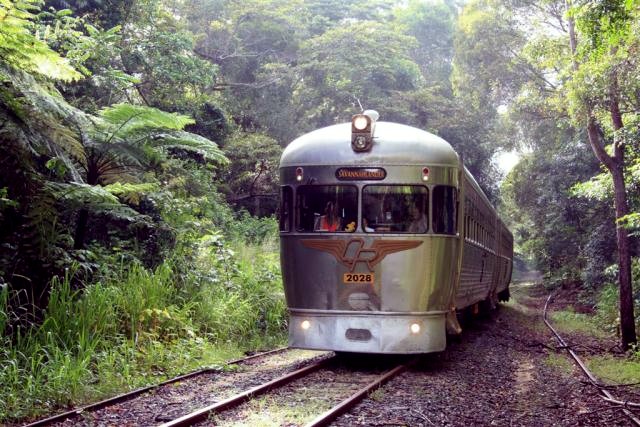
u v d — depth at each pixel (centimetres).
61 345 826
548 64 1481
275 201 2630
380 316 923
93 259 1038
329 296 938
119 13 1661
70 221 1176
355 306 928
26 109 882
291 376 852
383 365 980
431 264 934
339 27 3112
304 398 755
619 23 915
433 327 939
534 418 720
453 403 759
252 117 2789
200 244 1301
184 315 1055
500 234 1958
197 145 1127
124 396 723
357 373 917
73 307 881
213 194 1742
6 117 841
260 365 995
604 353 1305
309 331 946
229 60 2866
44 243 898
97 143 1010
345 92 2886
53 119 895
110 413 666
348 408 700
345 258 932
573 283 3297
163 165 1205
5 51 802
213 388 800
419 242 929
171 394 760
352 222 939
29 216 872
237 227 1883
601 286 2503
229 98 2689
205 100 2198
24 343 799
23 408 662
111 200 964
